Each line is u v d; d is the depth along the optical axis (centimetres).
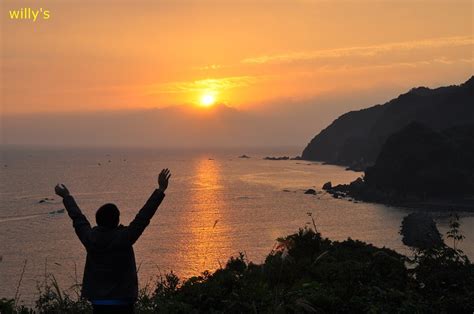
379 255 1418
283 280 1264
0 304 942
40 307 944
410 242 7244
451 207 13725
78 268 6122
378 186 16938
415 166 16500
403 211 12838
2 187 19600
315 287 1150
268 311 967
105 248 512
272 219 11200
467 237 8262
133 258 530
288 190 17988
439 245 1349
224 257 7069
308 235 1555
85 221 539
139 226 514
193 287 1127
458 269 1274
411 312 1049
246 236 8956
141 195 16750
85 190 18475
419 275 1297
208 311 1035
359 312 1058
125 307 516
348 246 1816
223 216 11775
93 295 508
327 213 12325
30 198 15912
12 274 5675
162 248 7788
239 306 1012
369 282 1254
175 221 10994
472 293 1141
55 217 11675
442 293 1193
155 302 1019
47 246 8075
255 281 1210
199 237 8869
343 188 17575
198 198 15688
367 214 12188
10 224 10662
